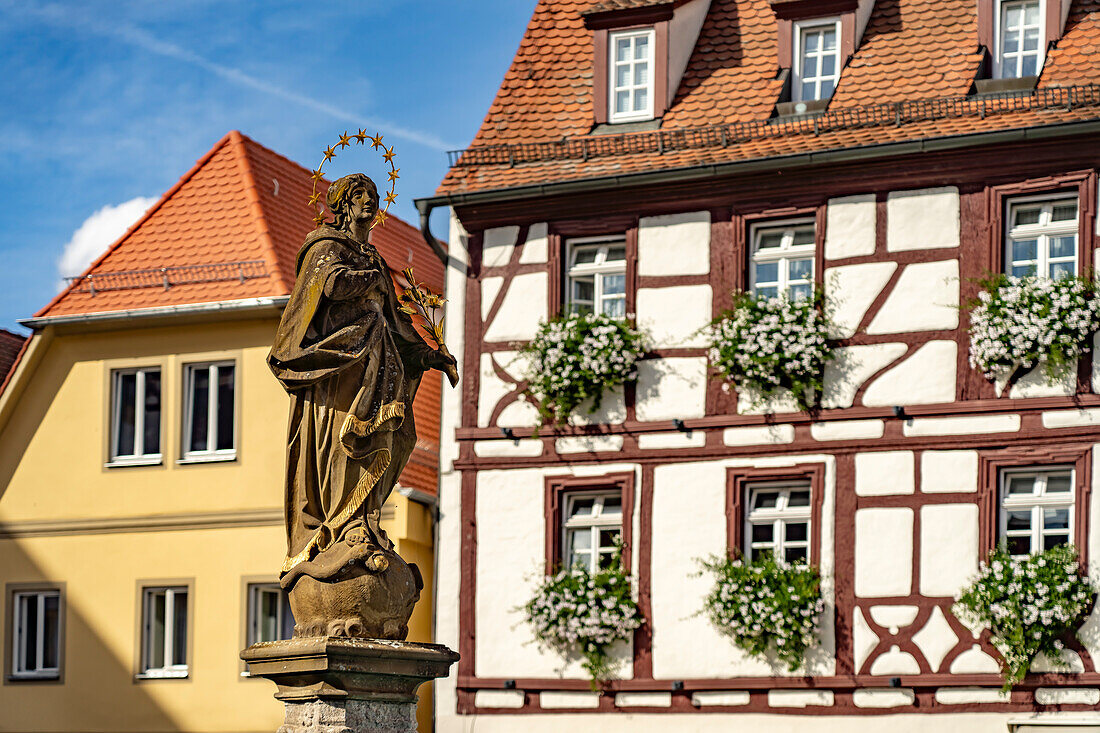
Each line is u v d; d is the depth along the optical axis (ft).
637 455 72.08
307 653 27.91
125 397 82.33
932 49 73.51
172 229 84.43
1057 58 70.95
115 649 80.12
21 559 82.43
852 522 68.59
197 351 80.79
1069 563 64.59
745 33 78.18
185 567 79.56
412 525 76.74
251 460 79.20
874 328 69.36
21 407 83.61
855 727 67.26
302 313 29.14
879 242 69.77
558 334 72.79
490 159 76.69
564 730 71.51
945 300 68.59
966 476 67.31
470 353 75.51
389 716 28.89
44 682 81.05
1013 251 68.44
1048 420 66.28
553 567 72.74
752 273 72.13
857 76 73.77
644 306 72.95
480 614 73.56
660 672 70.38
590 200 74.23
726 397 71.10
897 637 67.26
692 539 70.79
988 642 65.77
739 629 68.33
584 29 80.59
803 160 70.28
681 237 72.79
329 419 29.30
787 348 68.90
